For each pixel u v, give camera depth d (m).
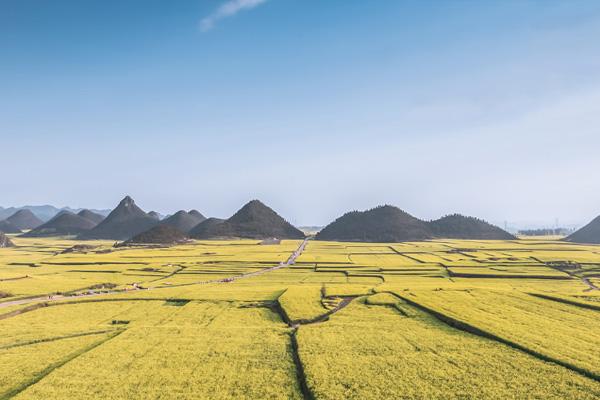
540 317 56.88
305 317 60.62
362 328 53.56
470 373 37.97
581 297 73.00
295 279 105.25
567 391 33.94
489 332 49.47
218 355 43.97
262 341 48.84
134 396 34.09
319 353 43.72
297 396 34.53
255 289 83.56
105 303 73.25
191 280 105.25
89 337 51.34
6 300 74.88
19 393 34.72
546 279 105.69
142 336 50.66
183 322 60.03
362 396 33.59
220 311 66.19
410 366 39.91
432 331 52.06
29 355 44.62
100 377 37.94
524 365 39.72
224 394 34.62
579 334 48.47
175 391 35.12
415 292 74.81
